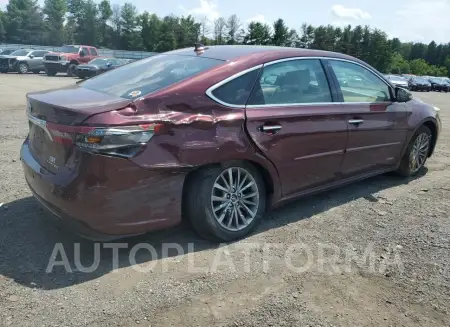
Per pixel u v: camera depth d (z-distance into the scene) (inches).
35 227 153.6
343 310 112.6
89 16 3476.9
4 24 3302.2
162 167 128.0
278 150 153.8
